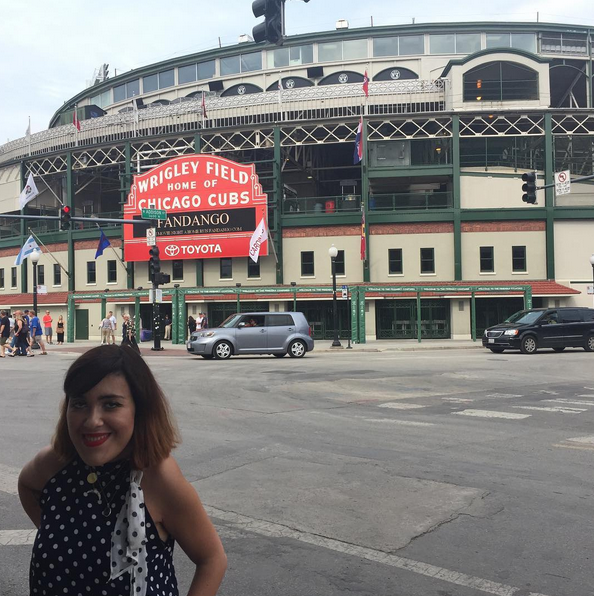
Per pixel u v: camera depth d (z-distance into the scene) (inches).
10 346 1171.9
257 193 1526.8
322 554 186.7
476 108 1531.7
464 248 1498.5
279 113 1626.5
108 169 1840.6
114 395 77.6
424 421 411.2
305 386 602.2
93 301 1662.2
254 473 278.8
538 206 1497.3
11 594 161.3
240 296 1497.3
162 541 80.1
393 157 1540.4
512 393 555.2
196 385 610.5
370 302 1498.5
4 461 301.3
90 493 78.1
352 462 298.2
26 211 1859.0
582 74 1802.4
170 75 2081.7
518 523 212.1
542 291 1425.9
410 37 1886.1
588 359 895.7
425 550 189.0
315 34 1916.8
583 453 316.5
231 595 159.8
